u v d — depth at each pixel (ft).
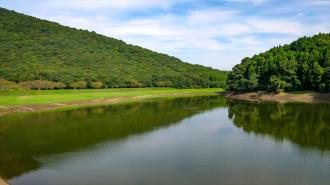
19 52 620.49
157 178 99.71
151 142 145.69
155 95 482.69
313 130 169.48
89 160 118.52
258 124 190.90
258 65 459.73
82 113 250.57
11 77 463.01
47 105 297.12
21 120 212.23
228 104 325.01
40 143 145.07
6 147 138.72
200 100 385.50
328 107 270.87
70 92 441.27
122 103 340.18
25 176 102.63
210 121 206.08
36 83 464.65
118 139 152.25
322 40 463.42
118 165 112.27
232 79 485.97
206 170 106.11
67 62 636.07
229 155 122.93
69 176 102.22
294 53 441.68
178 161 116.06
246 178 98.73
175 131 171.83
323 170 105.09
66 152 129.70
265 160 115.96
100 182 97.19
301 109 260.21
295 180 96.78
